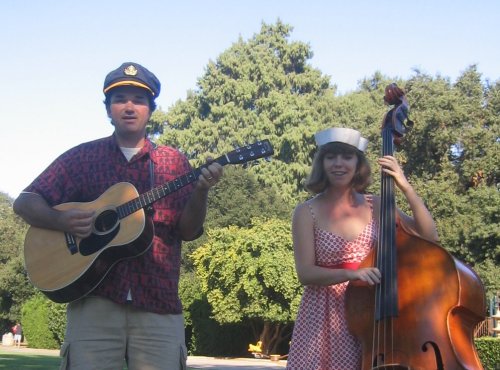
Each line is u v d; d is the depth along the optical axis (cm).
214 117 4672
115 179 420
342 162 410
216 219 3759
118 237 399
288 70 4925
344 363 390
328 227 412
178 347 402
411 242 381
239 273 2644
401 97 430
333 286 400
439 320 362
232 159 420
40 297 3450
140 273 397
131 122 415
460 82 2641
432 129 2498
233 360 2641
